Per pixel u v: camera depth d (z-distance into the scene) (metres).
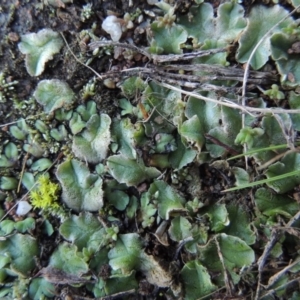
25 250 0.07
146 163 0.06
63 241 0.07
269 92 0.06
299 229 0.06
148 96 0.06
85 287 0.06
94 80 0.07
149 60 0.07
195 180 0.06
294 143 0.06
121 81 0.07
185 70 0.06
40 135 0.07
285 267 0.06
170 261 0.06
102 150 0.06
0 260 0.06
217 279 0.06
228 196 0.06
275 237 0.06
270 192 0.06
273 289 0.06
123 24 0.07
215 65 0.06
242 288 0.06
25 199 0.07
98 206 0.06
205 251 0.06
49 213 0.07
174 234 0.06
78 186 0.07
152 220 0.06
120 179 0.06
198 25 0.07
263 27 0.06
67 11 0.07
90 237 0.06
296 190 0.06
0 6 0.07
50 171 0.07
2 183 0.07
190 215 0.06
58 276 0.06
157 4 0.07
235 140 0.06
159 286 0.06
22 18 0.07
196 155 0.06
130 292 0.06
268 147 0.06
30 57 0.07
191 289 0.06
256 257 0.06
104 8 0.07
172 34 0.07
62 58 0.07
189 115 0.06
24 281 0.06
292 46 0.06
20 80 0.07
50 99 0.07
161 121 0.06
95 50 0.07
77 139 0.07
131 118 0.07
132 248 0.06
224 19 0.07
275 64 0.06
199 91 0.06
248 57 0.06
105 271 0.06
